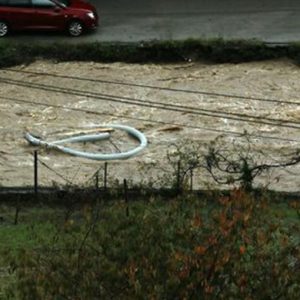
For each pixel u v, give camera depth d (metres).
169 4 66.56
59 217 32.44
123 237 19.94
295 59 60.88
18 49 60.31
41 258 20.05
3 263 23.84
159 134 53.56
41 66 59.94
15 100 57.34
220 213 19.50
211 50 60.81
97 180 36.81
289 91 58.12
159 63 60.88
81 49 60.53
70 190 35.94
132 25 63.34
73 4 61.78
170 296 17.17
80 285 18.00
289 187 44.84
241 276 17.58
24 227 31.08
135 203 30.03
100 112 56.16
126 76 59.38
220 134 53.22
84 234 22.81
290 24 63.34
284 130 53.97
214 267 17.44
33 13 60.88
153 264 18.02
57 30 61.41
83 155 50.75
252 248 19.11
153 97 57.53
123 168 48.72
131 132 53.56
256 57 60.97
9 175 47.19
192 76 59.62
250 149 50.84
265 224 20.30
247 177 38.19
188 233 18.98
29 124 54.66
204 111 55.94
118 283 17.92
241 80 59.19
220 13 65.19
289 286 18.05
